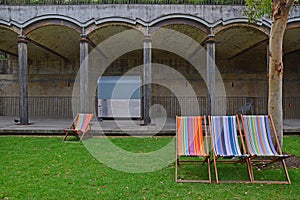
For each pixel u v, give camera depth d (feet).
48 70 53.21
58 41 43.34
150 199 12.48
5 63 52.95
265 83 51.65
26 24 34.19
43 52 50.06
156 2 34.47
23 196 12.66
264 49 46.60
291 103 50.37
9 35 40.55
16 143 24.88
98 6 33.81
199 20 33.42
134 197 12.68
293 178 15.40
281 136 18.75
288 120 43.11
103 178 15.26
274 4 18.60
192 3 34.27
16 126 33.50
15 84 52.75
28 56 52.65
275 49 18.74
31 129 30.48
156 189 13.70
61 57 52.44
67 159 19.22
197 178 15.53
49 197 12.57
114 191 13.35
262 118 17.29
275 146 18.07
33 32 37.37
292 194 13.07
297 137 28.96
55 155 20.34
